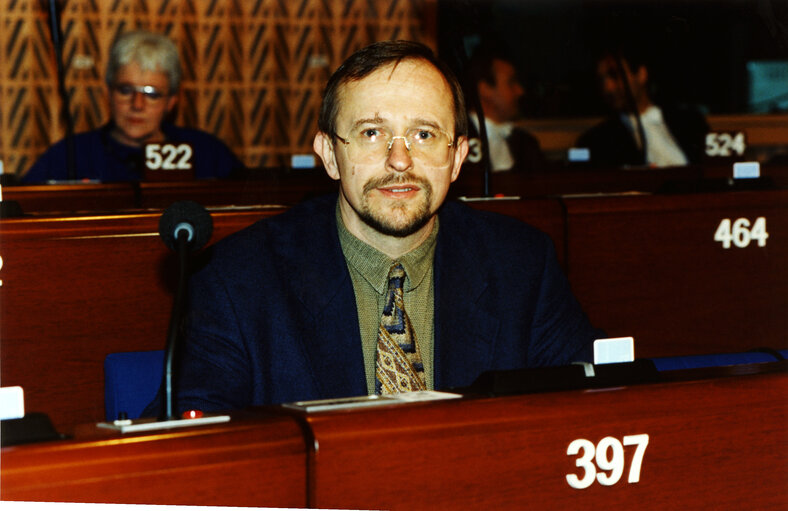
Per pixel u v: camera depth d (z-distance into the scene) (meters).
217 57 8.22
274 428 0.97
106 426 0.99
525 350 1.84
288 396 1.69
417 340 1.74
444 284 1.80
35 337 2.22
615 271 2.75
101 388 2.28
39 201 3.44
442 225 1.86
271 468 0.96
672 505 1.14
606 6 5.68
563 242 2.69
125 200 3.61
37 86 7.75
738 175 2.95
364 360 1.73
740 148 5.04
